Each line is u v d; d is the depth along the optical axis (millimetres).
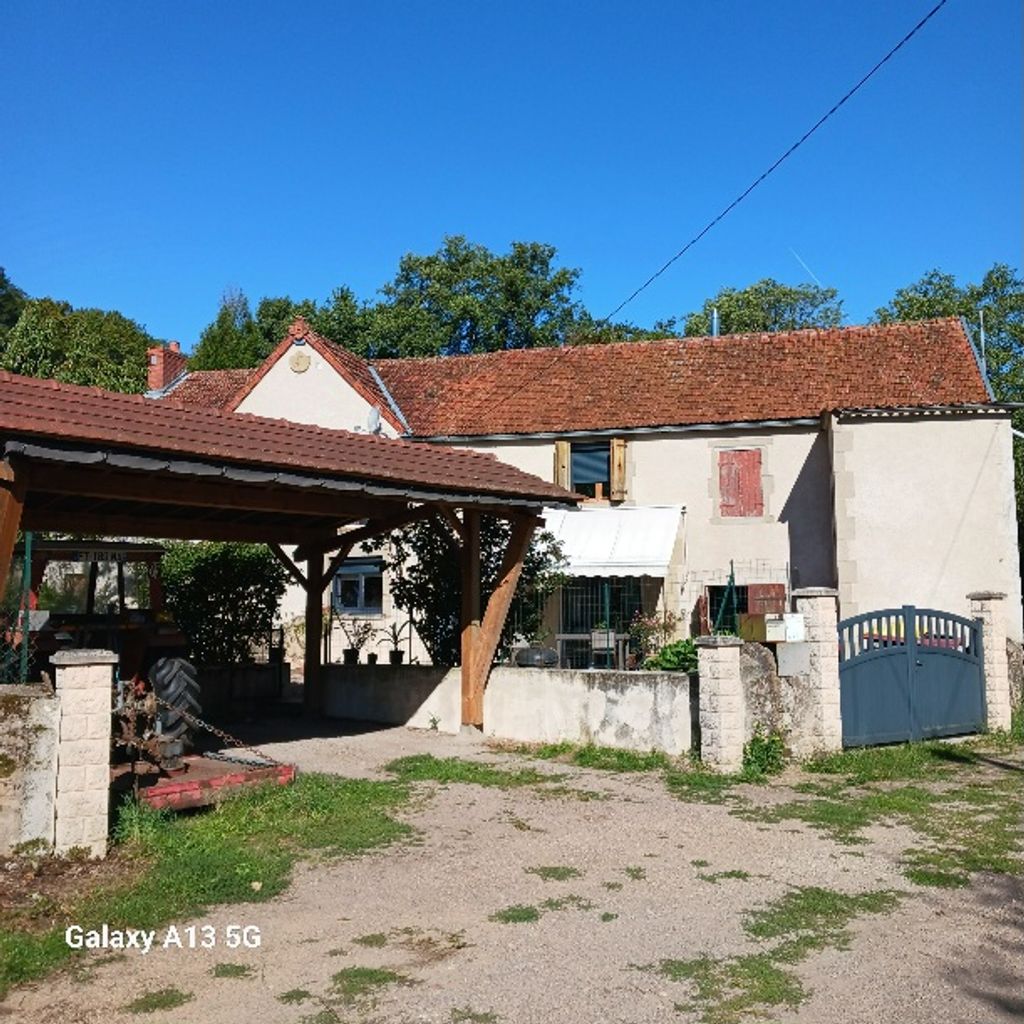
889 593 20781
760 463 23672
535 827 9898
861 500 21141
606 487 24641
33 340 24828
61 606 13633
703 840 9375
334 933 6789
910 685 14781
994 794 11383
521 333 48156
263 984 5895
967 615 20453
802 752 13367
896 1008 5539
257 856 8586
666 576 21578
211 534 15711
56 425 9062
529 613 17562
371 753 14305
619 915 7168
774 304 48844
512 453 25266
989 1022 5359
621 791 11641
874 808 10664
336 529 17734
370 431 25281
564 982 5906
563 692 14828
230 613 20156
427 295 46375
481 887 7879
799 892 7715
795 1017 5426
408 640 22156
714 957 6309
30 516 12812
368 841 9227
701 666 12883
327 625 21453
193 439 10578
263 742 15266
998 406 20656
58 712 8258
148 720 11203
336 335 44188
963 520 20750
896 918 7098
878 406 22047
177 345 34844
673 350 27125
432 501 13141
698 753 13273
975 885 7902
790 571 23109
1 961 6105
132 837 8789
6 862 7875
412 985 5863
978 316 37000
